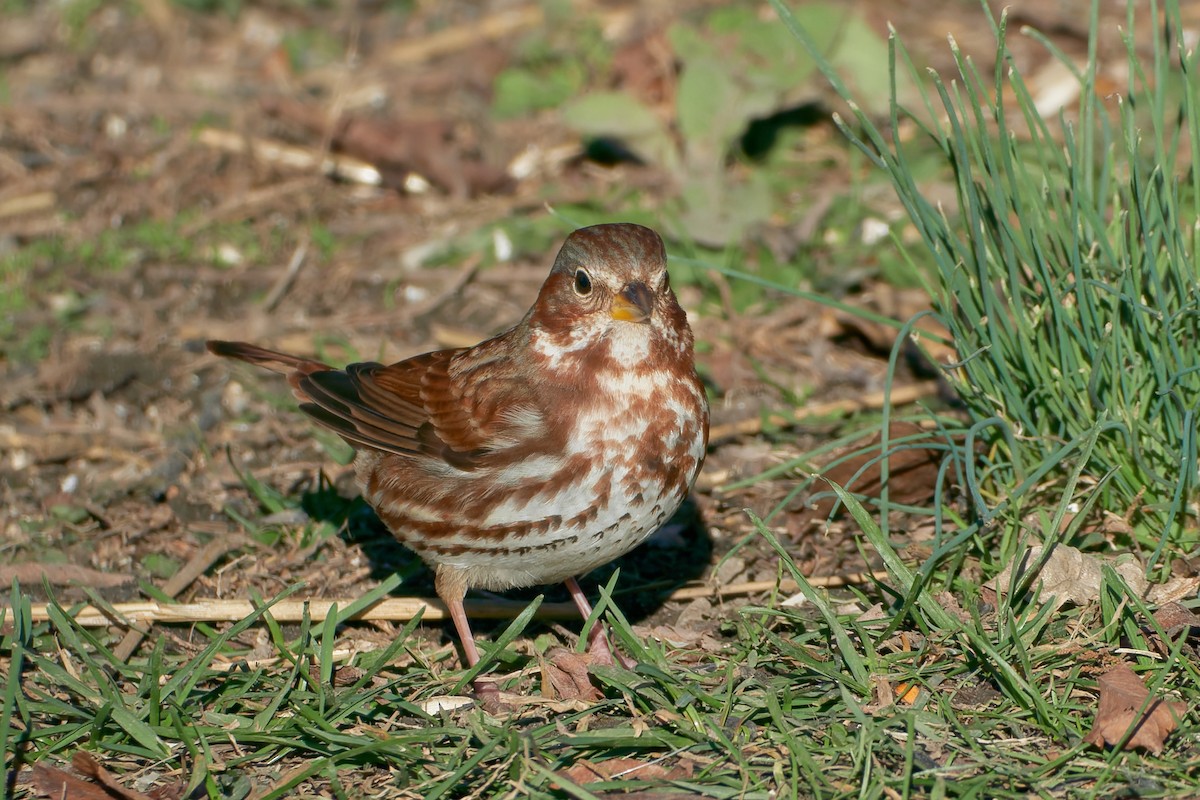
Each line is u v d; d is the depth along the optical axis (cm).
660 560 955
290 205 1452
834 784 665
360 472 894
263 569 948
